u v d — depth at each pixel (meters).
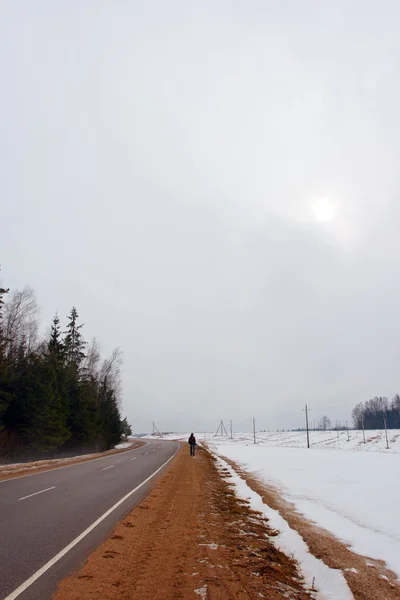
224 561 6.74
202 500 13.07
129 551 7.02
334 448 72.50
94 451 44.03
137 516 9.97
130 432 92.56
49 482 15.78
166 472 21.78
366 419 176.25
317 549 7.48
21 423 29.23
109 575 5.81
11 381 28.95
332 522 10.05
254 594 5.41
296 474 21.44
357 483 17.58
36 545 7.11
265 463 29.22
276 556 7.17
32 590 5.16
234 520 10.11
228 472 22.91
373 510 11.59
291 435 138.75
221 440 115.31
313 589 5.85
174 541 7.84
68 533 8.00
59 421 31.03
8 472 19.19
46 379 30.66
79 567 6.07
